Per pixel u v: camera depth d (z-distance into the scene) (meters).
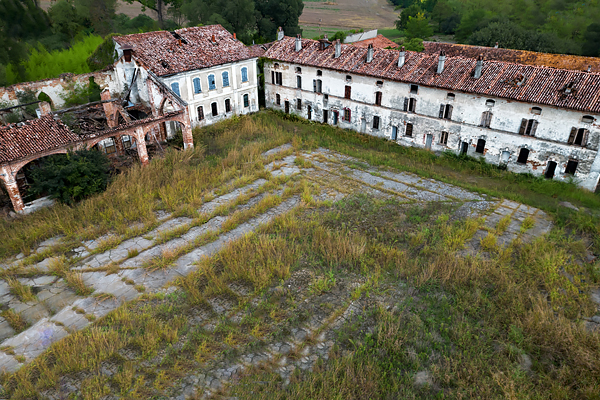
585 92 30.42
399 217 28.88
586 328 19.42
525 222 27.86
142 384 16.83
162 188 31.88
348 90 42.50
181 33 44.19
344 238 25.69
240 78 46.16
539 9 87.81
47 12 63.16
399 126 40.31
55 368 17.50
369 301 21.44
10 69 43.62
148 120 34.12
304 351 18.61
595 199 30.53
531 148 33.19
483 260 23.81
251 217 29.45
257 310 20.67
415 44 56.06
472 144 36.19
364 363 17.84
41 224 27.67
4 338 19.77
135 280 23.47
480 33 68.31
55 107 41.03
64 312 21.30
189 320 20.25
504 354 18.17
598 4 80.69
